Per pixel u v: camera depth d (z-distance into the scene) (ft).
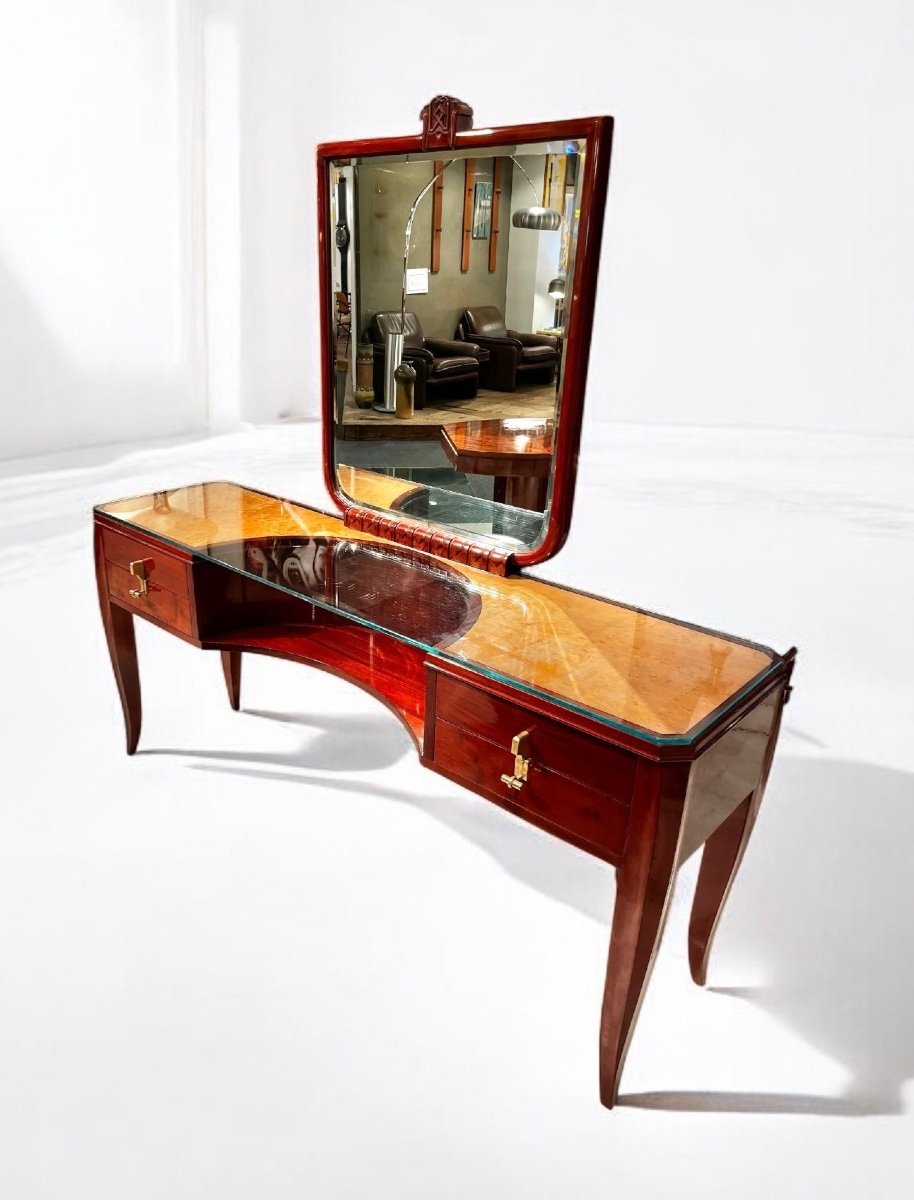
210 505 6.66
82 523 12.84
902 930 5.87
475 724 4.38
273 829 6.57
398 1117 4.50
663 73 20.30
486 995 5.24
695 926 5.21
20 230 15.26
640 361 22.75
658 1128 4.49
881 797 7.26
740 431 21.81
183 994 5.15
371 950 5.53
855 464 18.56
